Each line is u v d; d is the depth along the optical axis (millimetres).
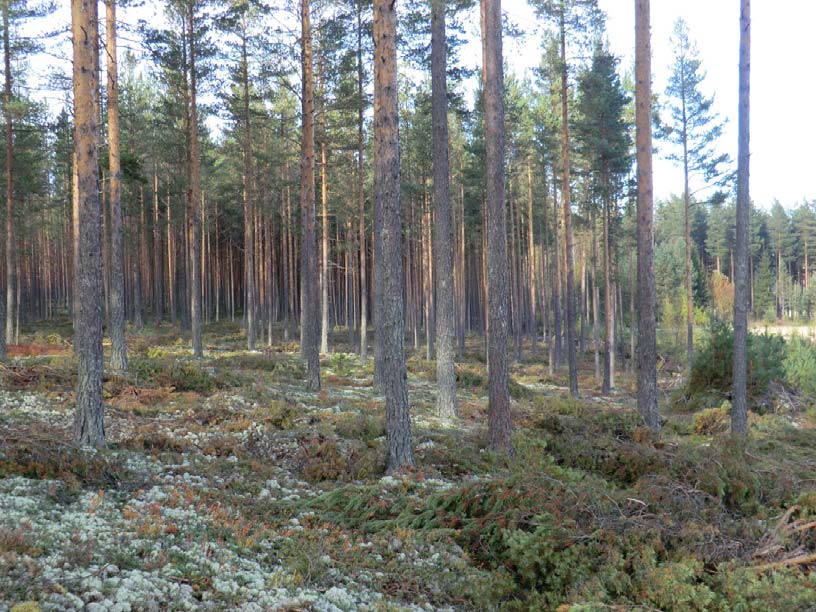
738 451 10344
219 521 6816
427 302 34812
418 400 17859
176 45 23516
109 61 18453
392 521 7426
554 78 25844
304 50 20188
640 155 13938
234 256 63531
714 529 6336
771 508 7559
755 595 5258
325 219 31266
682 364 37219
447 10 15992
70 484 7406
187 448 10102
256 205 41344
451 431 13227
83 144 9766
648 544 6109
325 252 31672
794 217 96688
